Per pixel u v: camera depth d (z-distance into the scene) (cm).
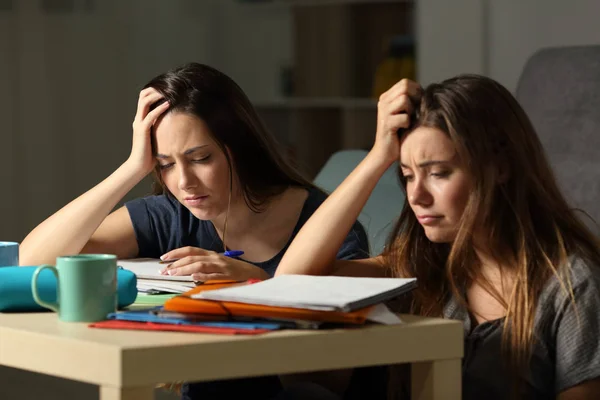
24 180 573
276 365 135
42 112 573
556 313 171
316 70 558
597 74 276
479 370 175
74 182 578
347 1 538
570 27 405
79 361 133
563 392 168
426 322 147
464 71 432
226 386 200
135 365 127
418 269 190
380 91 520
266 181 226
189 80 212
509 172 177
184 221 235
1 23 566
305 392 192
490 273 183
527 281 173
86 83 576
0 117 568
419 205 176
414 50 509
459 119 171
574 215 183
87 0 574
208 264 190
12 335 144
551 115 281
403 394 188
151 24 582
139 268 198
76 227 214
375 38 547
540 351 171
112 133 580
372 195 260
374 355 141
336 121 568
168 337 135
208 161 210
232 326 139
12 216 573
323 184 276
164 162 214
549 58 288
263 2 570
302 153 568
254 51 594
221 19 598
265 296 145
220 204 214
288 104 561
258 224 226
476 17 427
